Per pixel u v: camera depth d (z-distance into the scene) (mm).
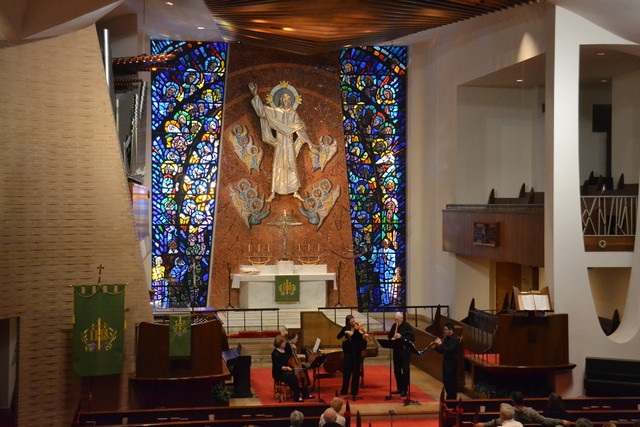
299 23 18250
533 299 16344
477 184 22422
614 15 15672
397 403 15570
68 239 13875
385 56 25625
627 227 17266
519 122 22516
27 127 13453
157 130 24641
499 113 22438
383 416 14734
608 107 21828
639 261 16938
